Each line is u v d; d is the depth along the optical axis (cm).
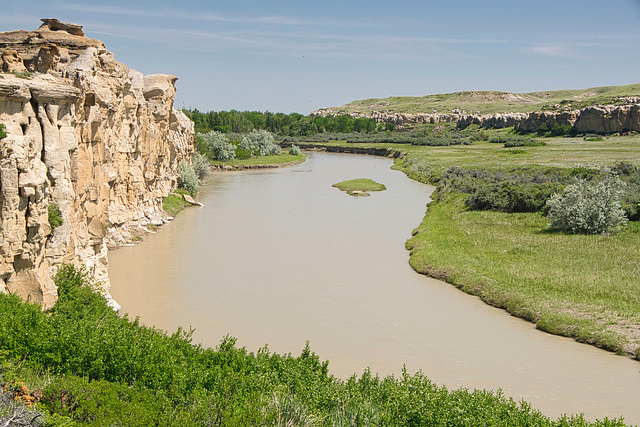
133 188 4853
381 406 1714
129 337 1786
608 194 4666
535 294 3278
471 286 3541
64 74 2814
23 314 1762
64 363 1648
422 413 1672
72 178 2538
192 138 8319
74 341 1677
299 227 5384
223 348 2033
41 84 2192
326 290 3484
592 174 7075
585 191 4938
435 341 2748
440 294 3481
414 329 2897
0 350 1518
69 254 2422
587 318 2930
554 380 2353
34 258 2066
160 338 1930
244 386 1647
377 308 3197
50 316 1986
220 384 1644
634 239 4341
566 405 2142
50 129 2230
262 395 1576
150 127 5322
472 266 3844
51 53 2881
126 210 4656
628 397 2209
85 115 2762
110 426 1266
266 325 2886
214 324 2872
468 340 2772
